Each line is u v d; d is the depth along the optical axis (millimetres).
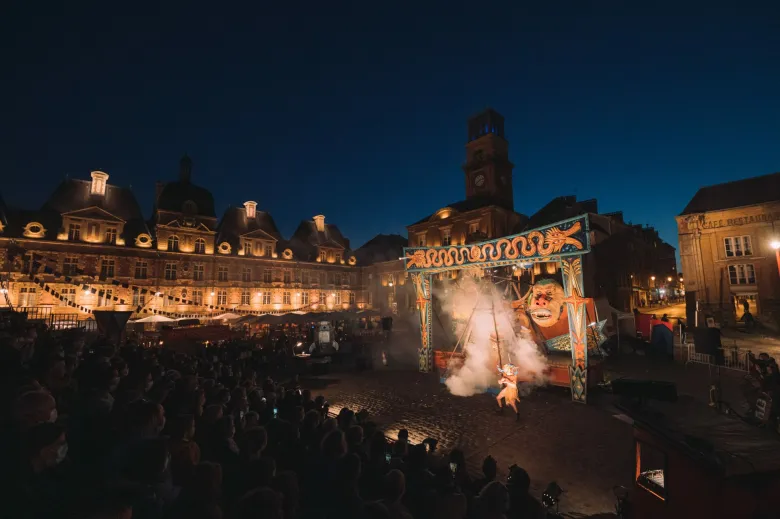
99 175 40188
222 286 44625
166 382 7066
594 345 17047
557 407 13266
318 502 4141
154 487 3285
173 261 41438
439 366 18859
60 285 34625
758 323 26703
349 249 60250
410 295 49156
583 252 13648
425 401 14352
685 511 4570
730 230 30531
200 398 6113
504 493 3865
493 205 39875
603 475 8312
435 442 7348
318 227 58219
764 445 4609
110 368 6172
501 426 11477
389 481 3674
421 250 19422
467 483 5699
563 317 15625
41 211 36594
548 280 16297
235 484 4086
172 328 21344
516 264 16359
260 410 7754
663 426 5094
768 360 11008
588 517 6691
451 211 43875
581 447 9820
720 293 30438
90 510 2410
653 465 5273
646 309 42625
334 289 54312
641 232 49688
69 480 2867
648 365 19547
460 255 17734
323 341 25188
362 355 23656
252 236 47938
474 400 14336
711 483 4277
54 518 2379
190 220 43031
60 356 5789
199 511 2887
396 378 18484
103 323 16500
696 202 33344
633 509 5574
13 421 2936
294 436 5625
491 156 43938
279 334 26859
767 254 28797
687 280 31906
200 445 5113
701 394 13820
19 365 5258
